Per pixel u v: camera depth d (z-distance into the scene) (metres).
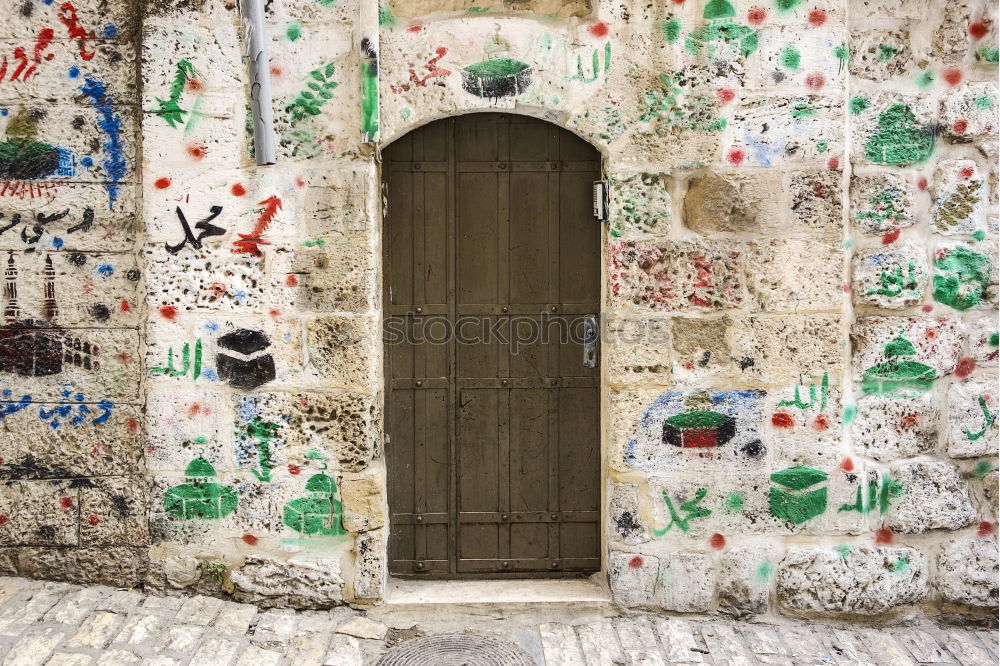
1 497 3.54
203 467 3.49
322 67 3.37
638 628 3.48
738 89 3.40
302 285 3.44
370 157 3.41
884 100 3.44
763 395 3.49
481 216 3.62
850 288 3.48
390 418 3.68
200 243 3.42
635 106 3.41
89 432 3.53
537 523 3.76
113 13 3.41
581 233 3.63
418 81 3.38
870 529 3.56
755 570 3.54
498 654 3.29
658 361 3.48
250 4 3.25
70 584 3.55
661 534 3.54
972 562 3.58
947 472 3.55
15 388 3.52
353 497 3.50
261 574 3.53
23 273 3.48
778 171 3.43
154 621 3.34
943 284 3.49
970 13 3.42
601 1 3.37
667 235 3.45
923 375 3.51
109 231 3.47
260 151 3.31
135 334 3.50
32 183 3.45
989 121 3.45
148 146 3.38
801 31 3.38
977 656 3.35
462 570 3.76
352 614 3.52
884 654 3.35
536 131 3.60
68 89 3.43
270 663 3.17
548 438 3.72
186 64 3.36
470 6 3.36
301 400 3.47
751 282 3.46
